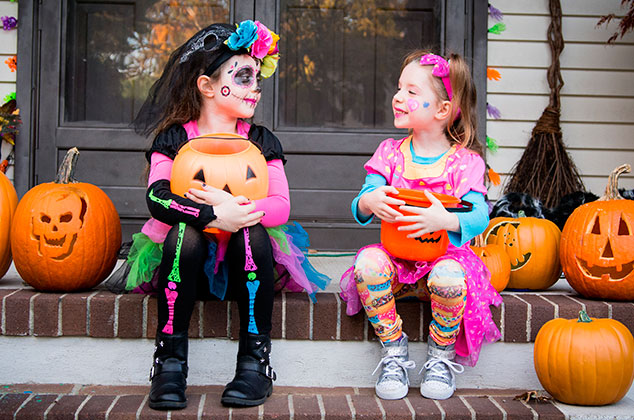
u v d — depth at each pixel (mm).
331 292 2359
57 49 3713
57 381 2178
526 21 3807
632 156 3867
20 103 3658
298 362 2207
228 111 2221
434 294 2035
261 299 1988
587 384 2000
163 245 1977
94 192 2361
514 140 3824
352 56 4012
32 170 3688
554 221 3113
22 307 2152
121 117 3936
